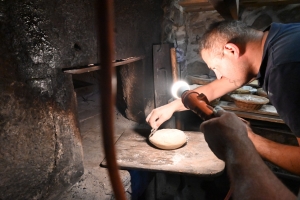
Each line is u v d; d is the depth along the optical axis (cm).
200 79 169
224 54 79
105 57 24
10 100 60
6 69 58
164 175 168
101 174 95
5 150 60
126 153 104
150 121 114
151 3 135
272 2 148
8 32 58
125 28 114
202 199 167
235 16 147
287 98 62
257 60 79
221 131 50
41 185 72
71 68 80
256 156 46
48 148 73
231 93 144
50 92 72
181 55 170
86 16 86
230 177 46
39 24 66
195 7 162
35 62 66
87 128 143
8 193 62
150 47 144
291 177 153
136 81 143
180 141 105
